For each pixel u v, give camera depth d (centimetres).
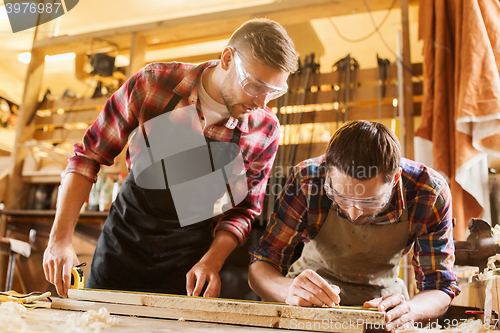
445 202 116
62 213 125
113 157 138
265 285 115
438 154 177
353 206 99
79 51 294
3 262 249
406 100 207
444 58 185
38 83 297
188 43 280
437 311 104
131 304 101
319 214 121
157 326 83
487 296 97
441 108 181
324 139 239
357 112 224
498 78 166
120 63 327
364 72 227
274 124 142
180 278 141
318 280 96
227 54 117
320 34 312
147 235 138
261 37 107
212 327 85
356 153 95
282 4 238
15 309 89
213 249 130
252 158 141
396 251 122
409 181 115
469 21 174
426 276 116
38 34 297
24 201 281
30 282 246
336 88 237
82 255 234
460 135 170
